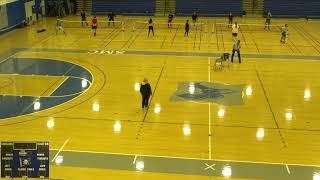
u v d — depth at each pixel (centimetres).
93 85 1886
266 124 1473
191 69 2139
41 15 3800
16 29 3238
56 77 2003
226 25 3478
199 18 3838
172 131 1416
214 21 3675
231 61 2294
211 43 2761
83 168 1166
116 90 1820
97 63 2248
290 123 1481
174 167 1175
